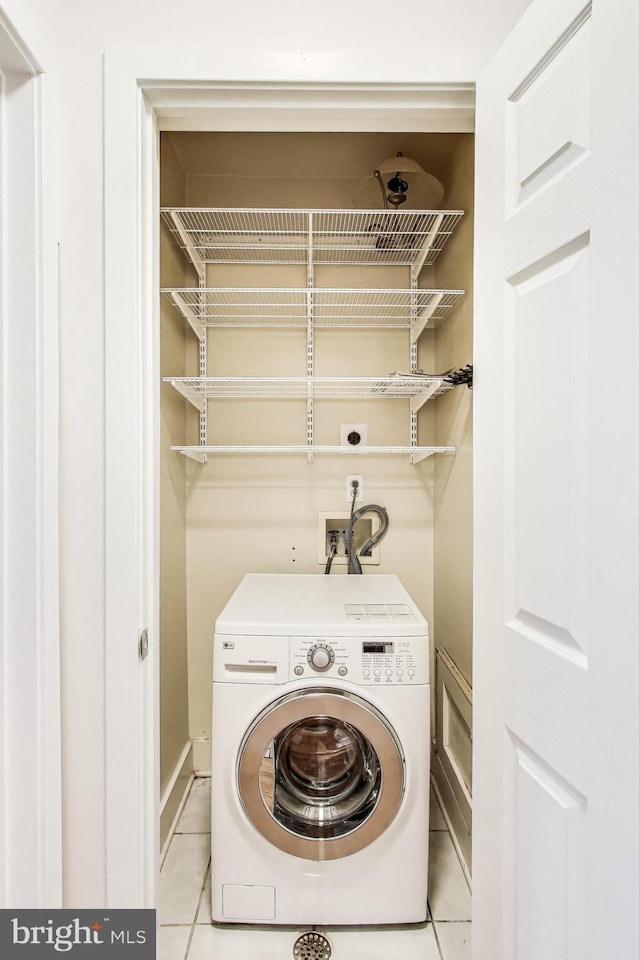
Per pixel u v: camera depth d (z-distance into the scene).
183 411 1.93
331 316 1.94
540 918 0.81
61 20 1.00
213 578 2.00
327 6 1.01
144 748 1.06
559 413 0.77
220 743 1.30
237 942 1.30
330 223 1.84
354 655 1.29
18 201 0.93
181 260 1.90
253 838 1.30
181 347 1.89
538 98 0.81
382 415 2.02
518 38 0.85
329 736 1.43
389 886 1.31
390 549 2.03
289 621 1.33
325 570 1.98
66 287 1.02
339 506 2.01
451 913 1.37
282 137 1.73
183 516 1.94
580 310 0.72
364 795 1.35
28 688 0.95
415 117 1.07
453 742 1.77
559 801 0.77
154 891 1.08
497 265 0.92
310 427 1.99
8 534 0.95
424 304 1.82
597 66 0.68
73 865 1.04
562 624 0.76
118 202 1.01
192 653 2.00
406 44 1.01
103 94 1.00
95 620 1.04
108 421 1.02
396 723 1.28
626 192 0.64
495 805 0.93
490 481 0.94
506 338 0.89
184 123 1.09
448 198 1.84
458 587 1.71
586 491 0.71
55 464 0.99
